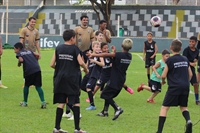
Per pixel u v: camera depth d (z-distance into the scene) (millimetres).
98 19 79188
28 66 22250
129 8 83438
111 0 75875
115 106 19969
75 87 17031
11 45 70562
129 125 19016
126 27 81875
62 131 17062
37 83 22484
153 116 21062
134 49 68125
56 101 17141
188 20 79188
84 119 20172
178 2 86750
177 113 21891
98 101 25375
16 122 19250
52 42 70250
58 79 16953
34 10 87562
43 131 17641
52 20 84938
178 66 17000
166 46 67000
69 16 84812
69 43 17250
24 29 28656
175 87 16828
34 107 22969
